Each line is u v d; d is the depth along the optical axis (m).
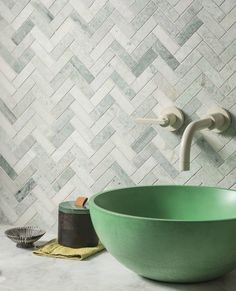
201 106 1.91
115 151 2.06
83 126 2.10
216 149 1.90
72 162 2.13
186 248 1.44
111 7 2.01
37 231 1.97
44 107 2.16
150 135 2.00
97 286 1.57
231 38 1.85
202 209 1.82
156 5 1.95
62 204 1.92
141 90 2.00
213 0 1.86
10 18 2.17
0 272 1.66
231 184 1.89
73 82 2.10
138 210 1.83
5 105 2.22
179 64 1.93
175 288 1.56
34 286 1.56
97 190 2.10
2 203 2.27
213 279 1.63
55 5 2.10
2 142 2.24
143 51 1.98
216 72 1.88
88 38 2.06
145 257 1.49
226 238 1.45
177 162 1.96
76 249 1.84
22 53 2.17
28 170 2.21
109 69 2.04
